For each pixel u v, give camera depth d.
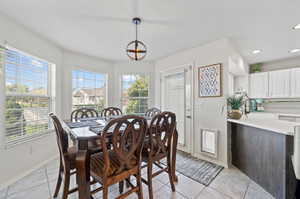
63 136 1.51
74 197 1.71
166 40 2.72
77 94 3.60
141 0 1.64
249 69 4.43
